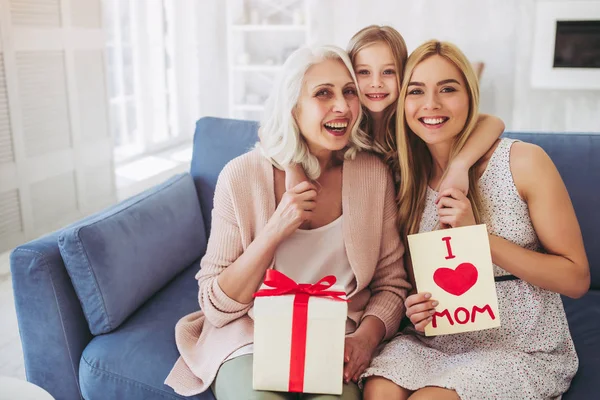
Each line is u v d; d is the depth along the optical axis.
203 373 1.34
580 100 4.38
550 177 1.31
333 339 1.19
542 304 1.33
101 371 1.43
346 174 1.46
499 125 1.42
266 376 1.21
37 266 1.45
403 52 1.49
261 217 1.42
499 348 1.32
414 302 1.29
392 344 1.39
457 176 1.31
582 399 1.29
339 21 4.78
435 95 1.37
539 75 4.36
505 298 1.34
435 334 1.29
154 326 1.53
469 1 4.41
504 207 1.35
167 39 5.47
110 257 1.49
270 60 5.32
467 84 1.36
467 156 1.34
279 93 1.40
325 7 4.78
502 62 4.45
